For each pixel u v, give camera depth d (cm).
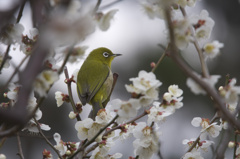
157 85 634
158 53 1566
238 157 806
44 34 374
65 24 360
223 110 491
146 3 660
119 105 639
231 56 1772
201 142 804
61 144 828
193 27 669
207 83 530
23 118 421
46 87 582
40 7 424
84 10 505
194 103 1566
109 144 812
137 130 757
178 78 1527
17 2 417
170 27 478
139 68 1570
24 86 412
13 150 1477
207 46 621
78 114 862
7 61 725
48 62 628
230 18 1931
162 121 760
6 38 658
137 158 775
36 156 1466
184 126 1520
